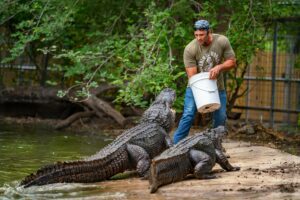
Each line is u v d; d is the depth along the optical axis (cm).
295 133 2512
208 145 1379
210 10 2341
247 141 2223
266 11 2314
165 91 1565
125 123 2600
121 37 2398
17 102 2872
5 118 2798
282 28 2827
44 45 2850
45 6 2256
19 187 1270
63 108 2825
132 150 1399
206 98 1561
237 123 2703
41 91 2833
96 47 2305
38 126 2603
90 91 2681
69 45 2745
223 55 1625
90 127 2583
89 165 1337
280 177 1337
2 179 1396
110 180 1373
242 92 2983
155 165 1232
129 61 2109
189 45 1617
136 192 1228
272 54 2817
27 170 1522
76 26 2658
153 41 2059
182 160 1330
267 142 2239
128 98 1972
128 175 1438
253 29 2258
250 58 2242
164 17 2102
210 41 1591
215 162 1409
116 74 2189
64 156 1769
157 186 1239
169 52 2114
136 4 2388
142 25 2334
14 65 3133
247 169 1455
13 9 2480
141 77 1911
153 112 1509
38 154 1795
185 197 1174
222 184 1277
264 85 2980
